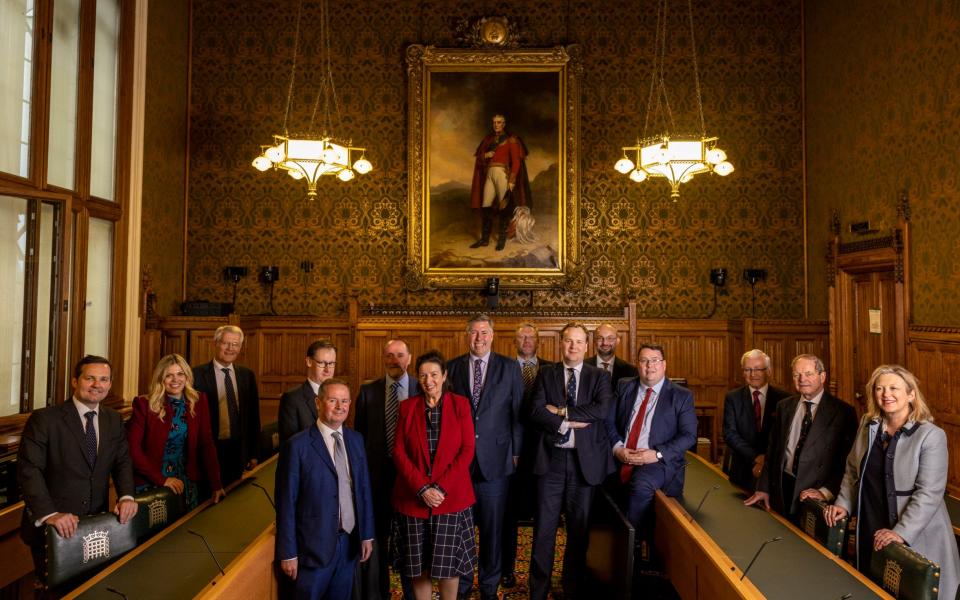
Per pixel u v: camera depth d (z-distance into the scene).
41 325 5.25
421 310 8.27
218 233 8.64
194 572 2.73
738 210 8.60
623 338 8.02
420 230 8.53
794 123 8.58
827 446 3.58
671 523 3.38
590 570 3.89
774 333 7.82
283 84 8.70
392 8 8.74
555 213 8.55
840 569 2.76
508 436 3.86
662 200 8.65
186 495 3.89
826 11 7.86
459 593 3.65
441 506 3.38
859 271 7.14
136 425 3.77
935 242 5.72
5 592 4.15
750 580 2.63
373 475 3.84
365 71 8.73
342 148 6.96
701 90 8.66
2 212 4.85
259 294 8.63
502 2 8.73
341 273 8.67
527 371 4.80
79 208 5.82
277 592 3.10
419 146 8.55
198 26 8.72
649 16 8.70
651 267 8.62
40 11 5.23
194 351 7.41
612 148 8.68
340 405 3.09
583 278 8.59
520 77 8.59
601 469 3.80
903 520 2.94
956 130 5.45
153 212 7.56
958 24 5.41
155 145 7.61
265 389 8.31
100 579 2.66
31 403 5.07
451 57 8.55
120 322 6.65
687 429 3.87
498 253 8.55
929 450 3.00
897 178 6.32
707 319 8.34
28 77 5.17
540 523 3.82
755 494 3.79
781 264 8.54
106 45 6.48
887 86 6.50
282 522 2.99
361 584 3.56
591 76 8.70
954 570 3.04
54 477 3.35
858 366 7.23
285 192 8.69
